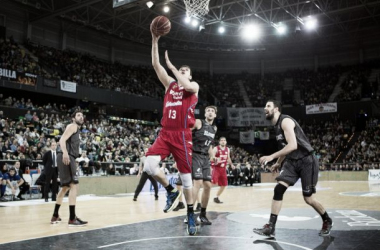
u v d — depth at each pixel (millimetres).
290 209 7324
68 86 23875
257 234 4383
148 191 15023
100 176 13188
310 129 31609
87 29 30062
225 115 32281
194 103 4250
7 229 5051
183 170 4234
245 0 24641
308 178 4395
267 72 37906
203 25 28000
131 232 4613
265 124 32469
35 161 12000
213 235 4332
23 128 16828
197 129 5621
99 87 26234
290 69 37344
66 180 5539
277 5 27516
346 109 30719
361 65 33906
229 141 32344
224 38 34250
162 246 3691
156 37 4105
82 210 7645
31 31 27031
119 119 26219
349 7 25625
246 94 35531
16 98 23422
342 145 29297
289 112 33062
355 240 3934
